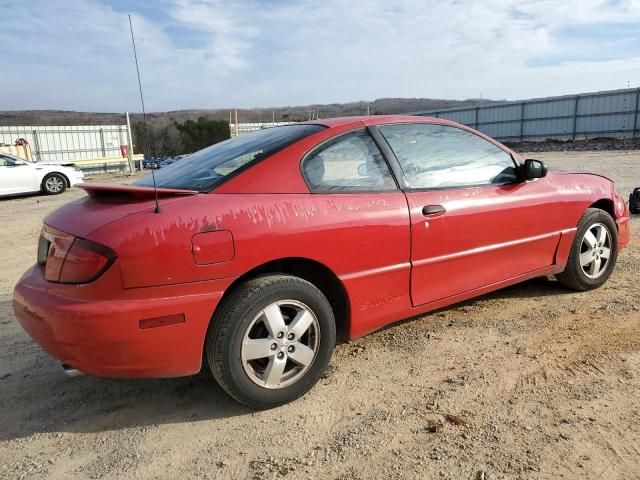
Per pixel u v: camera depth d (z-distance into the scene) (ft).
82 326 7.79
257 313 8.67
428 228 10.69
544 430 8.11
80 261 7.94
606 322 12.14
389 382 9.91
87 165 96.78
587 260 14.06
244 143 10.79
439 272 11.08
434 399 9.20
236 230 8.48
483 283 11.91
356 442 8.07
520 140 125.18
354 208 9.80
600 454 7.49
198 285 8.23
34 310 8.36
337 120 10.87
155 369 8.21
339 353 11.25
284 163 9.49
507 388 9.44
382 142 10.80
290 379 9.23
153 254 7.89
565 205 13.29
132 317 7.84
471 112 134.31
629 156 66.74
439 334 11.96
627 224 15.44
